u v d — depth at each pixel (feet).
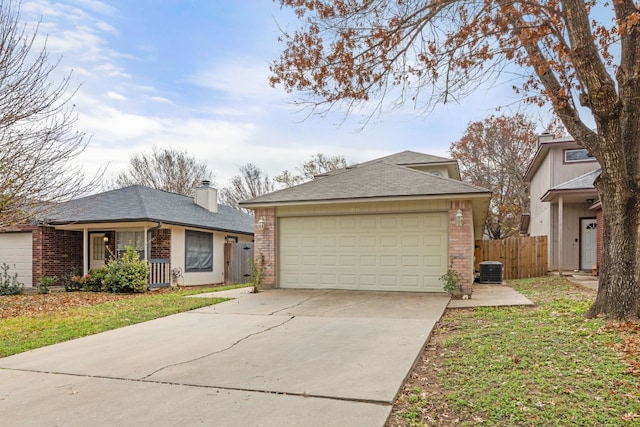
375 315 26.86
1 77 34.32
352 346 19.77
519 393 13.62
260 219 41.39
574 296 32.50
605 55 26.58
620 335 19.38
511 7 23.38
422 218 36.83
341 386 14.67
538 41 24.72
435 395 13.93
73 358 19.48
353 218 38.93
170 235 54.75
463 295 33.78
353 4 23.76
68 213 53.57
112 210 53.88
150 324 26.73
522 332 21.06
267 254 41.14
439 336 21.66
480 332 21.65
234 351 19.65
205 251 62.44
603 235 23.71
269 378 15.78
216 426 11.91
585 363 16.11
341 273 39.11
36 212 38.47
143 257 54.54
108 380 16.25
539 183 68.74
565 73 25.95
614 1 20.52
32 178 36.01
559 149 58.75
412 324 23.88
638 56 21.29
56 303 39.09
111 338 23.29
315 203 38.29
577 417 11.85
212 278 63.77
